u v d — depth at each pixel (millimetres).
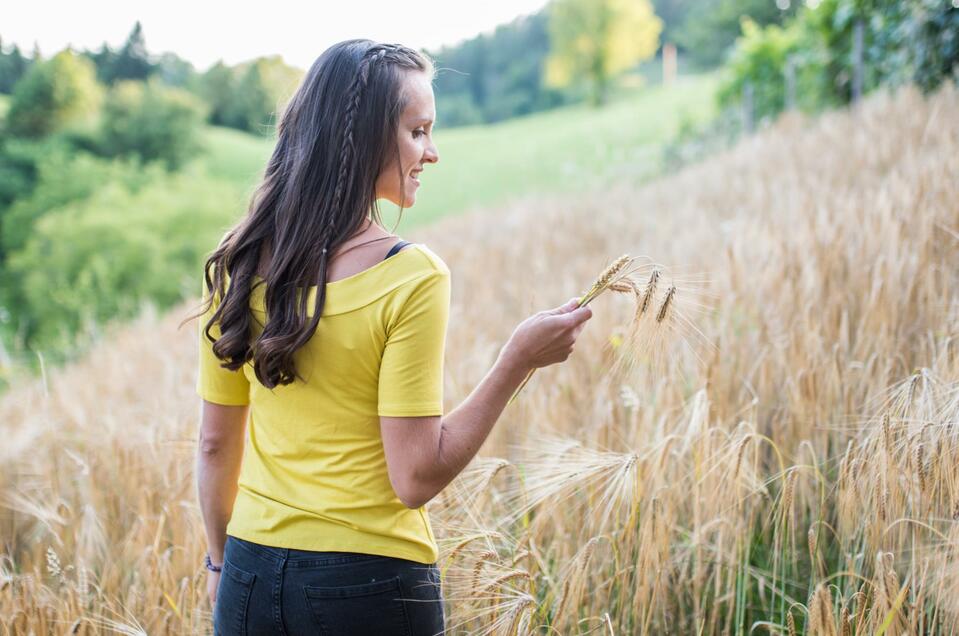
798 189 5879
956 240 3529
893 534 2131
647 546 2139
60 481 3494
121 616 2227
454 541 2008
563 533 2514
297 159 1493
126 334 9047
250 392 1618
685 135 16641
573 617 2104
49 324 20547
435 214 26172
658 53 68562
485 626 1922
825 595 1823
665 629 2338
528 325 1506
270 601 1490
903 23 8914
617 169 18266
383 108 1484
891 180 4684
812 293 3457
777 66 13656
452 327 5012
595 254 7172
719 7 54312
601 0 55312
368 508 1469
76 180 27500
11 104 32125
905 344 3027
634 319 1771
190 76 42812
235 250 1535
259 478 1551
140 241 22562
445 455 1438
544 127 39844
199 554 2574
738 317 3607
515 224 10102
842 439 2719
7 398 5703
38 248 23047
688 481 2557
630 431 2863
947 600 1961
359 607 1459
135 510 3072
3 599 2275
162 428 3521
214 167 33156
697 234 5770
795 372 2979
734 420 2881
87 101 32812
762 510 2691
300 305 1438
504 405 1510
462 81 65688
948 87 7547
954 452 1949
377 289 1424
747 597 2449
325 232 1453
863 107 8508
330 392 1460
